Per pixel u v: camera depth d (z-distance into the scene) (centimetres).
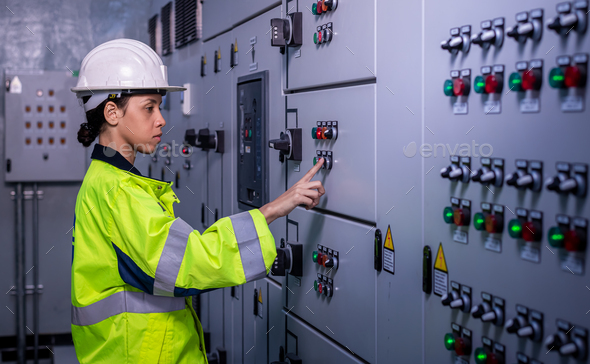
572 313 84
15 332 425
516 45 95
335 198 170
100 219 126
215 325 308
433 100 119
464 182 109
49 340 429
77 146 420
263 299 238
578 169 82
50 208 425
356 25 152
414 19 125
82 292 129
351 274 162
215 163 297
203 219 323
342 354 169
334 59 166
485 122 103
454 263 114
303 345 198
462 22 109
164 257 119
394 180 136
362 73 150
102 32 435
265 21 221
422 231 125
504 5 97
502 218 99
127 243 121
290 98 201
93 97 135
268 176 225
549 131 88
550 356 89
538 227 90
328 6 164
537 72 89
